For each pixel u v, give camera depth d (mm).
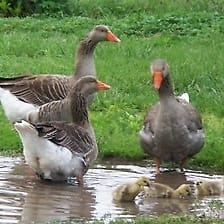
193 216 12023
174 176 15070
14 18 29500
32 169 14461
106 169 15219
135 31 27750
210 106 18828
